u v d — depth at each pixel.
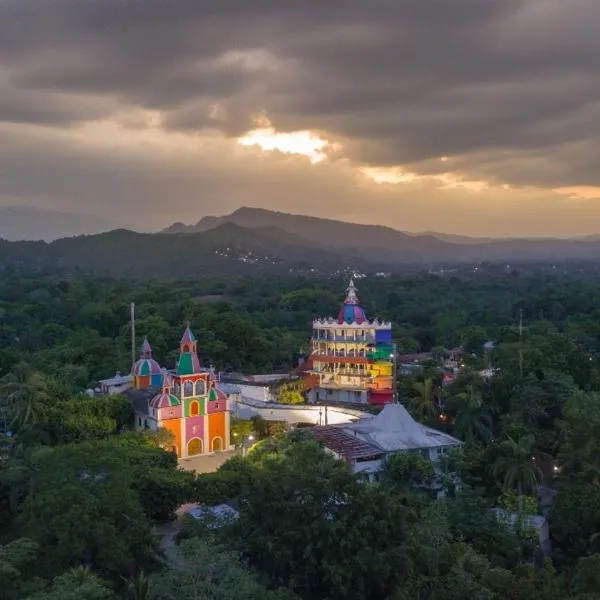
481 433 85.12
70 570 45.44
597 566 51.59
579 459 72.25
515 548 61.88
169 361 133.00
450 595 50.06
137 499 58.66
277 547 48.59
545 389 92.19
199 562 42.84
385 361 116.31
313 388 119.06
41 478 55.84
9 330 179.12
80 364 131.00
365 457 73.94
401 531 51.22
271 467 54.66
